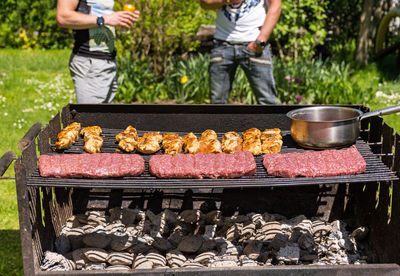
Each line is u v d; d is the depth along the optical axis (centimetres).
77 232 334
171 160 279
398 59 796
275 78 678
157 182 263
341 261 310
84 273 250
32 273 257
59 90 730
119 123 377
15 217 396
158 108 373
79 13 376
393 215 278
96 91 404
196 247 319
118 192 369
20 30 1104
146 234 344
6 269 328
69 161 275
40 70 882
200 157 283
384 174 267
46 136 313
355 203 356
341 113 330
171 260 305
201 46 857
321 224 345
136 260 303
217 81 486
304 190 364
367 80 756
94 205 371
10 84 760
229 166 270
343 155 282
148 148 315
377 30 842
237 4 452
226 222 352
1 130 570
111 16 383
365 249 323
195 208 372
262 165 290
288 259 301
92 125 377
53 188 325
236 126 376
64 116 357
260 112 371
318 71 679
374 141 324
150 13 684
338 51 865
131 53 724
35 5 1072
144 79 688
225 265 300
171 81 685
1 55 989
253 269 250
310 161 277
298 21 759
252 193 367
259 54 462
